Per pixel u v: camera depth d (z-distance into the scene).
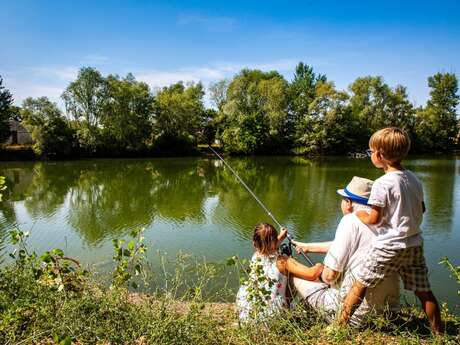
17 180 22.77
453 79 52.44
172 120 45.16
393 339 2.33
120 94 40.47
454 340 2.27
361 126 48.28
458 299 5.70
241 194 17.48
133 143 41.44
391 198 2.22
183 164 34.34
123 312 2.37
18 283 2.56
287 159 40.72
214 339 2.31
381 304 2.45
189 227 11.28
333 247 2.54
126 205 15.00
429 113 52.50
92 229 11.21
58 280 2.61
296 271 2.68
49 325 2.22
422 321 2.66
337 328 2.34
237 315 2.65
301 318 2.51
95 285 2.67
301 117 48.06
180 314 2.52
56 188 19.66
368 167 31.48
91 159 38.47
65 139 37.47
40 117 37.41
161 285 4.61
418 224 2.26
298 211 13.40
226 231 10.78
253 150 44.81
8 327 2.19
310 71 64.50
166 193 17.95
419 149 50.00
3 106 37.88
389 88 50.38
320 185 20.48
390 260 2.25
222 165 33.34
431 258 8.10
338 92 46.28
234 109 46.38
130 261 3.10
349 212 2.71
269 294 2.48
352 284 2.44
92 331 2.18
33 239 10.03
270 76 60.25
